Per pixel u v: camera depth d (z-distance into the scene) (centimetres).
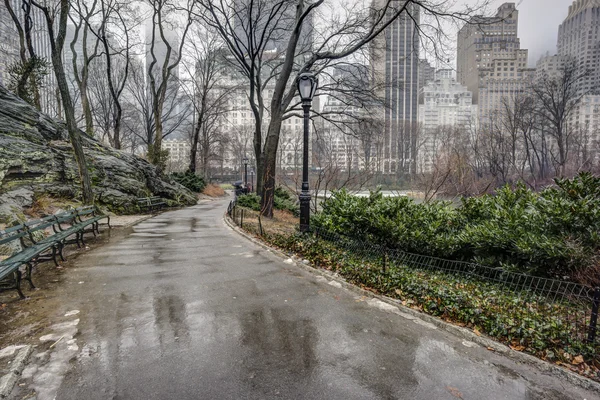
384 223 759
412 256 735
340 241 812
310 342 405
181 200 2511
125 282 610
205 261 773
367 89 1873
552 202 635
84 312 475
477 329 435
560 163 3659
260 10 1802
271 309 502
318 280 645
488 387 326
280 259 802
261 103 2088
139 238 1046
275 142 1641
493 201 814
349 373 343
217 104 3891
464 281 635
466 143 5359
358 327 449
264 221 1480
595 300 378
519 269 607
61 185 1352
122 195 1672
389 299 542
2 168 1134
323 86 1938
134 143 5953
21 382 315
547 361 368
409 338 422
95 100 4750
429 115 9569
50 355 362
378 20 1378
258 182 2088
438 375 343
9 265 500
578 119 6788
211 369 344
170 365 349
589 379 333
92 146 1856
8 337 399
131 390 307
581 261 541
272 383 324
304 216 905
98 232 1133
